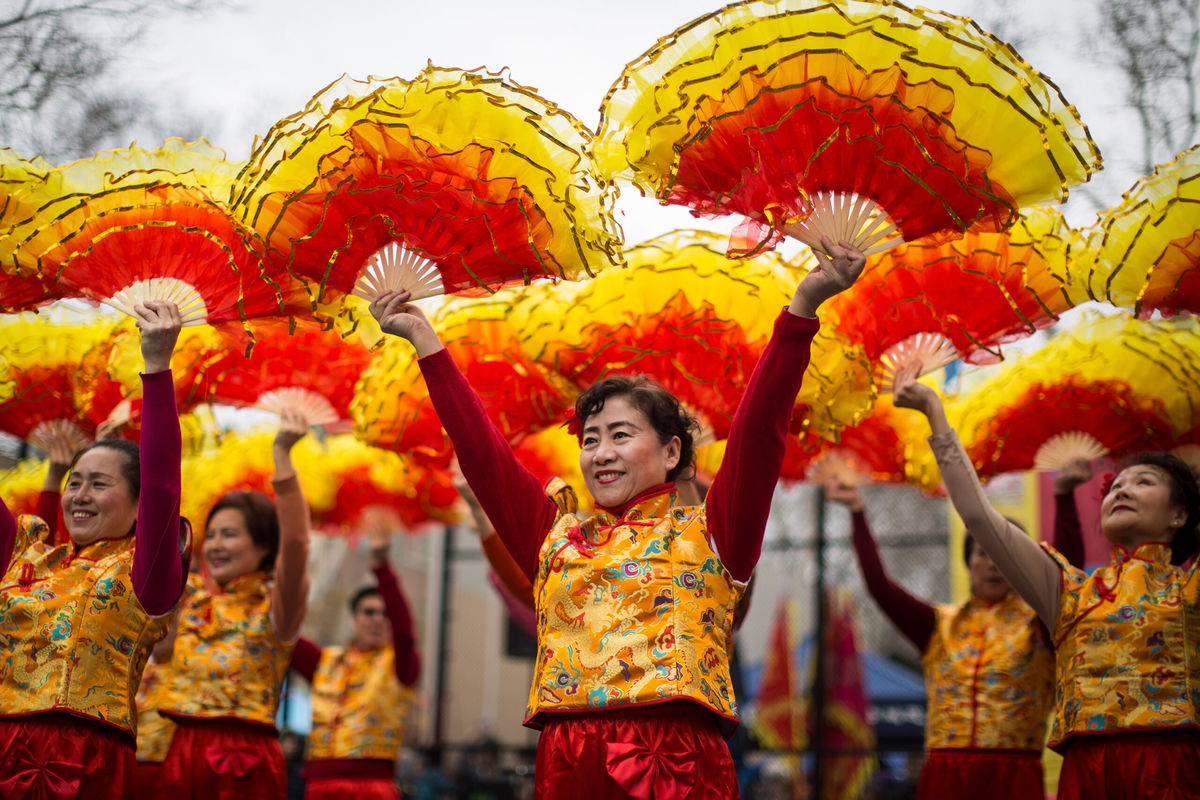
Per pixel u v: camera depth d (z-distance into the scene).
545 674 2.52
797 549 7.10
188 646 4.21
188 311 2.96
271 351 3.94
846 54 2.38
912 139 2.41
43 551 3.17
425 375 2.75
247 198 2.70
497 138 2.63
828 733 8.69
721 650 2.51
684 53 2.59
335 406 4.11
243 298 2.92
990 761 4.20
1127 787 2.99
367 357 4.07
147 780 4.55
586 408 2.78
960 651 4.38
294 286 2.91
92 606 3.00
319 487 5.33
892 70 2.42
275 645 4.24
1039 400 3.97
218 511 4.38
